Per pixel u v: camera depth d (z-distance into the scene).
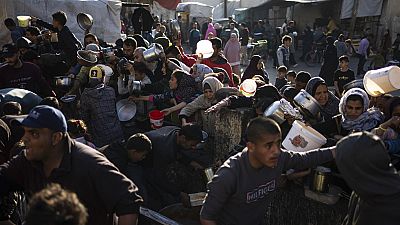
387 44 15.55
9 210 2.54
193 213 3.12
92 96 4.35
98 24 12.47
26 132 1.86
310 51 16.89
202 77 5.11
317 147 2.59
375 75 3.14
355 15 18.91
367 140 1.62
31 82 4.83
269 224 3.02
